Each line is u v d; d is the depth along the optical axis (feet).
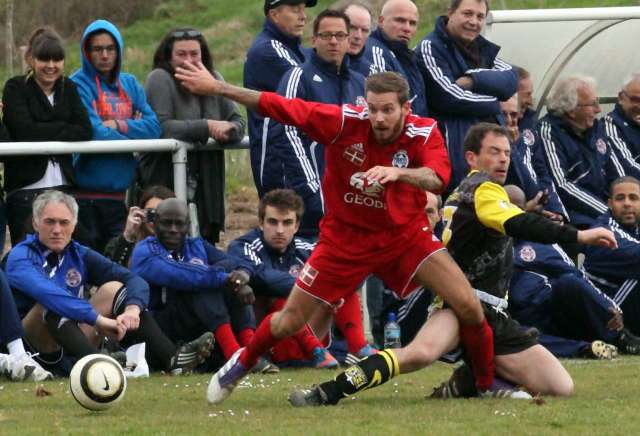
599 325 129.29
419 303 131.44
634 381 101.71
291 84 125.49
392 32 136.56
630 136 150.61
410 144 84.02
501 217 84.99
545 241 83.61
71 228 114.73
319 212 126.72
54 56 125.08
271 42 131.54
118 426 76.84
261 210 124.06
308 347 118.83
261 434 72.38
